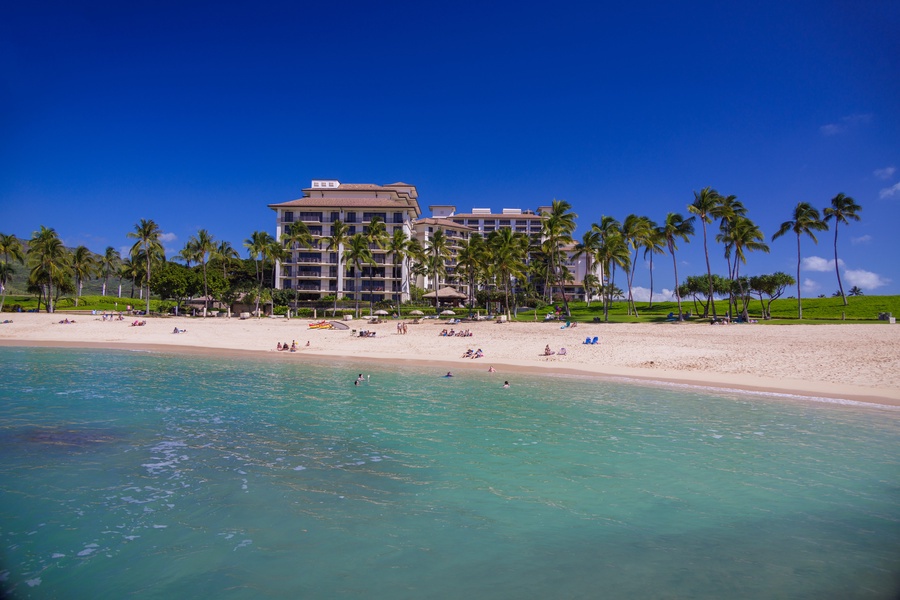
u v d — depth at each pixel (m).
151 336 56.84
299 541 9.73
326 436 17.23
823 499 11.93
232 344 51.75
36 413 19.75
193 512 10.92
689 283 77.81
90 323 67.00
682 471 13.84
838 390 25.67
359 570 8.72
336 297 103.69
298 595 7.97
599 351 41.34
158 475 13.12
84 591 8.02
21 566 8.73
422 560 9.08
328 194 124.62
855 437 17.38
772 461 14.72
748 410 21.73
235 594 7.99
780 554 9.34
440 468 14.00
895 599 7.85
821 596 7.96
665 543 9.77
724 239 67.00
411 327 64.56
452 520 10.73
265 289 96.38
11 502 11.28
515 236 90.56
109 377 29.52
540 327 61.25
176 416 19.80
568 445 16.33
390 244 93.00
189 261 104.69
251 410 21.16
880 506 11.52
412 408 22.05
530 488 12.56
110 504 11.27
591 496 12.08
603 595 7.99
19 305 94.19
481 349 44.78
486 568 8.81
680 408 22.20
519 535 10.07
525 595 7.99
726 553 9.37
